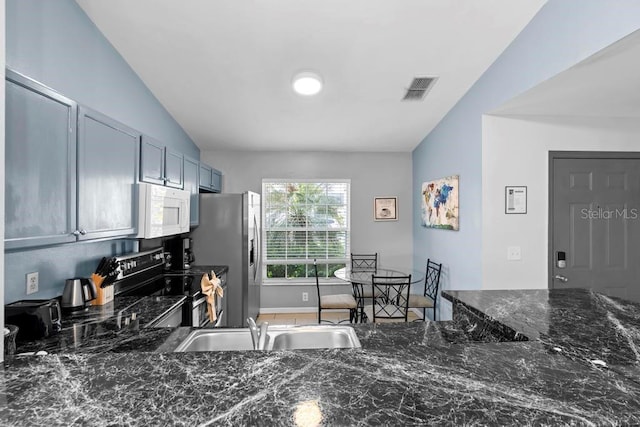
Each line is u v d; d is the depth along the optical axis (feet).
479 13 7.19
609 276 9.34
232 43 7.93
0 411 1.98
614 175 9.41
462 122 10.49
